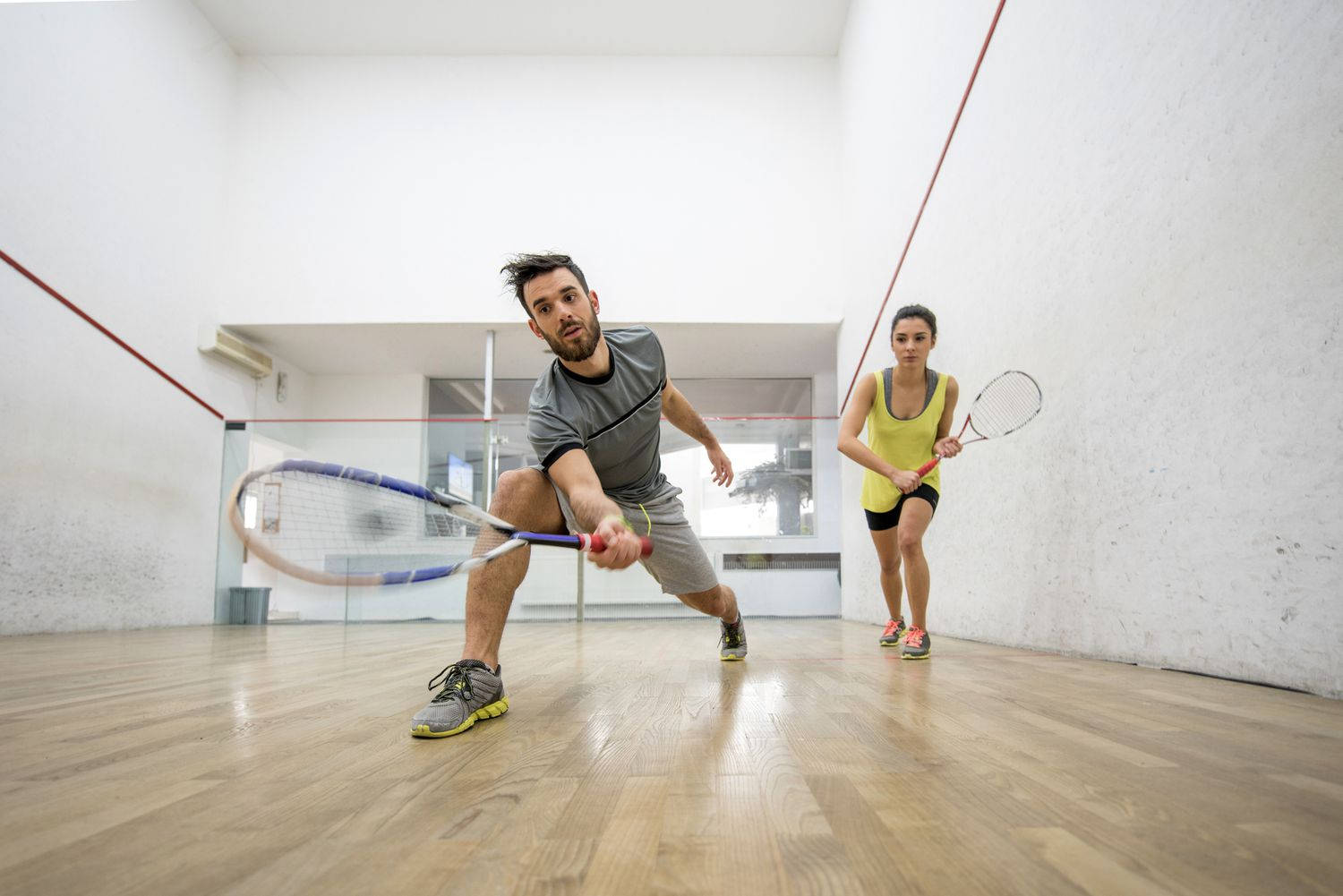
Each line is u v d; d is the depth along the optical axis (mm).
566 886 714
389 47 6652
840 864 765
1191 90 2154
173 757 1286
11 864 789
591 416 1904
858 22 6031
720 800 996
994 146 3531
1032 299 3156
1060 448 2943
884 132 5324
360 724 1585
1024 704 1739
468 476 6449
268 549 1399
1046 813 929
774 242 6602
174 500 5828
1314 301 1758
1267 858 771
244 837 868
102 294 5129
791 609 6445
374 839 857
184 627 5734
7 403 4395
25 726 1604
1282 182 1834
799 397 7938
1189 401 2203
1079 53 2766
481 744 1366
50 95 4734
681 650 3367
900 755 1239
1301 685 1844
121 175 5324
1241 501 2014
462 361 7395
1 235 4375
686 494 6527
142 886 726
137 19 5512
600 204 6598
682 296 6531
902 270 4945
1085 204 2736
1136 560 2477
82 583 4938
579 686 2139
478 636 1643
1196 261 2154
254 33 6508
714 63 6793
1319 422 1758
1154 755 1227
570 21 6473
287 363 7422
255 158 6578
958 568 4035
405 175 6574
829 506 6512
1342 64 1656
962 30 3896
